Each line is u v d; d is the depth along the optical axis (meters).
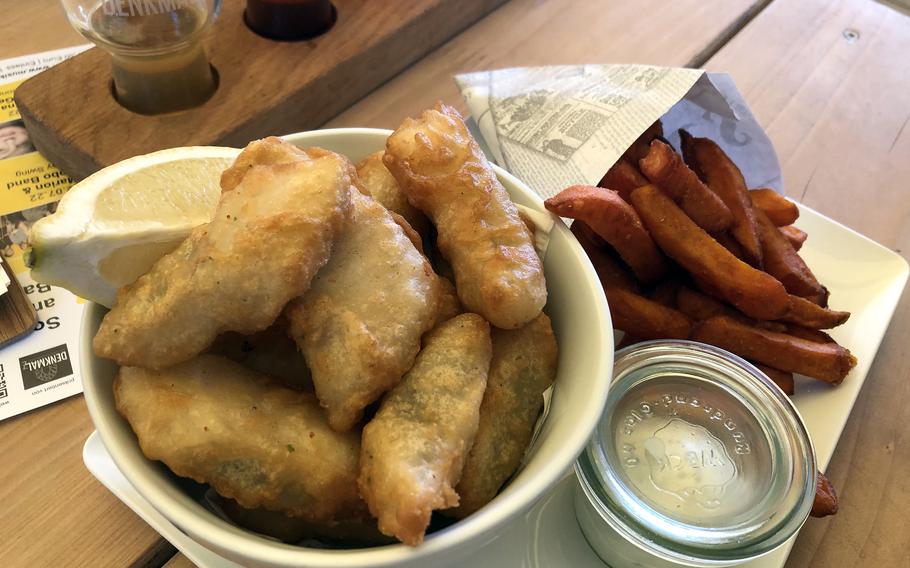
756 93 0.41
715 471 0.23
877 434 0.28
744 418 0.24
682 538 0.21
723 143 0.34
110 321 0.19
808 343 0.27
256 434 0.18
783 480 0.22
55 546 0.23
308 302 0.19
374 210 0.21
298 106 0.36
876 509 0.26
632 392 0.25
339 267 0.20
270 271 0.18
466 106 0.38
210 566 0.21
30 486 0.24
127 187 0.20
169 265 0.19
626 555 0.22
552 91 0.34
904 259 0.33
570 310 0.22
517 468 0.20
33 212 0.32
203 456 0.18
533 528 0.23
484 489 0.20
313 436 0.19
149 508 0.22
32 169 0.34
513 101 0.34
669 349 0.26
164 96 0.33
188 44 0.32
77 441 0.25
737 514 0.22
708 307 0.29
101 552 0.23
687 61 0.42
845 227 0.33
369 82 0.39
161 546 0.23
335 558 0.16
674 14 0.45
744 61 0.43
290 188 0.19
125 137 0.33
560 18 0.44
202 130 0.33
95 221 0.18
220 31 0.37
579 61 0.42
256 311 0.18
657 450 0.24
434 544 0.16
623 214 0.26
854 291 0.31
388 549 0.16
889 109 0.41
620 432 0.24
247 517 0.19
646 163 0.28
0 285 0.27
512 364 0.21
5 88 0.36
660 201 0.28
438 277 0.22
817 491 0.24
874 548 0.25
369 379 0.19
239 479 0.18
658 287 0.30
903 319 0.32
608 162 0.29
